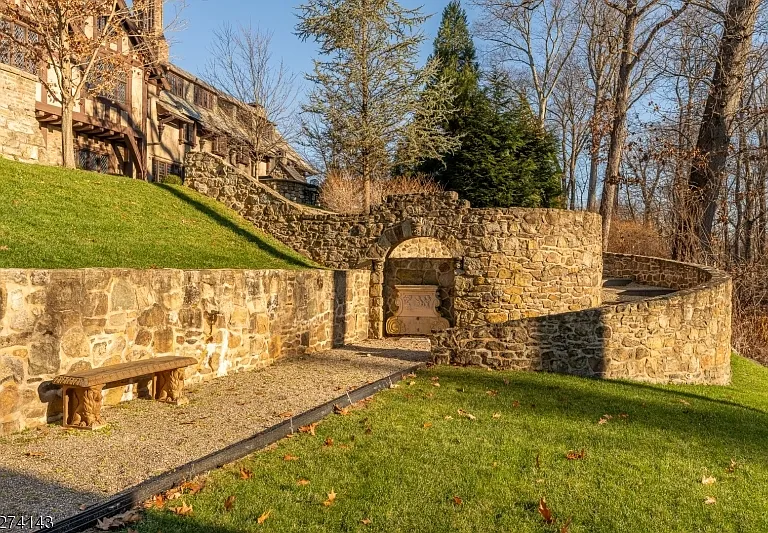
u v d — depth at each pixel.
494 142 22.91
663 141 20.36
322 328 11.68
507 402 7.41
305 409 6.59
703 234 18.55
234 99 28.58
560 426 6.39
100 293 6.25
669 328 10.14
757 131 22.11
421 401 7.24
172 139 25.94
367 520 3.77
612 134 20.62
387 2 19.08
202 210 14.41
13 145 16.12
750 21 17.62
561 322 9.80
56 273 5.73
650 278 17.45
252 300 9.09
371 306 14.32
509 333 9.88
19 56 18.36
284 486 4.29
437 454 5.16
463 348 10.06
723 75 18.03
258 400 6.98
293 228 14.95
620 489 4.62
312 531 3.61
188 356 7.28
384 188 21.77
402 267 15.46
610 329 9.88
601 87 28.45
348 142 19.78
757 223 21.66
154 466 4.59
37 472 4.36
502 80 29.42
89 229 9.49
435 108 21.14
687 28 20.08
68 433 5.37
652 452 5.70
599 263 13.98
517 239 13.31
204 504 3.91
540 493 4.43
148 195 13.69
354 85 19.70
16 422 5.34
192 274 7.74
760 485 5.00
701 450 5.91
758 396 9.80
